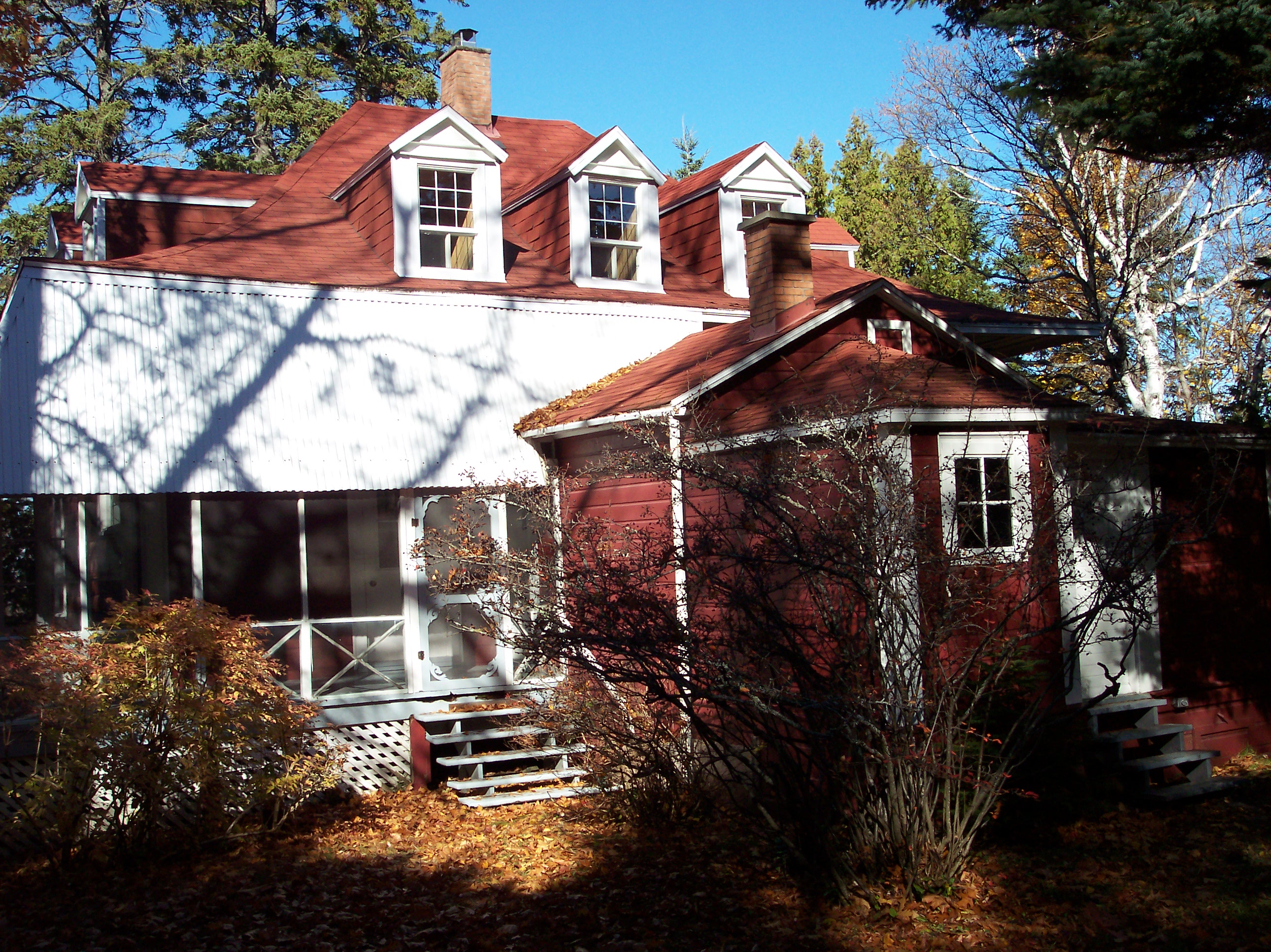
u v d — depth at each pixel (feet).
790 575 28.32
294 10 111.14
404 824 34.73
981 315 47.70
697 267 58.23
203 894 28.12
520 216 57.52
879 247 115.85
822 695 23.89
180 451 38.37
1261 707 40.96
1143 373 88.02
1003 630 26.86
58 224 59.41
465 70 63.52
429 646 41.63
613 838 31.94
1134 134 37.52
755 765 26.63
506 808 36.68
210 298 40.47
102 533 50.29
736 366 37.96
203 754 30.66
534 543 42.14
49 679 30.35
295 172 55.93
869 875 25.50
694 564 25.77
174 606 32.45
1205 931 23.26
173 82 104.37
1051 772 30.55
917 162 116.78
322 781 33.88
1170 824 31.55
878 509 24.94
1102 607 26.94
